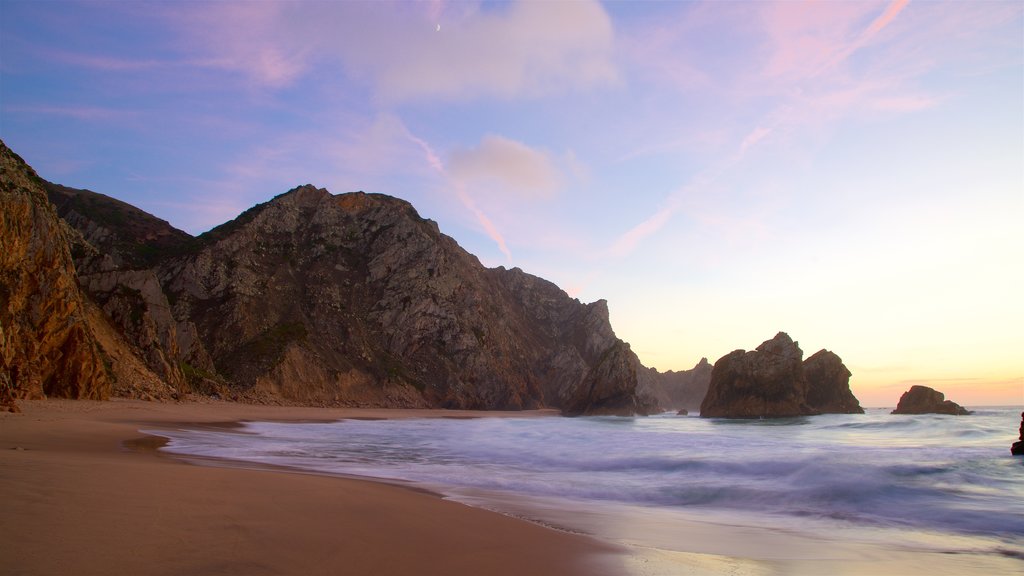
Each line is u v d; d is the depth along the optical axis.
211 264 82.94
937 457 20.31
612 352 101.50
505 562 7.29
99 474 10.47
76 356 37.72
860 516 13.00
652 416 94.12
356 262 108.12
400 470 18.81
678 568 7.64
